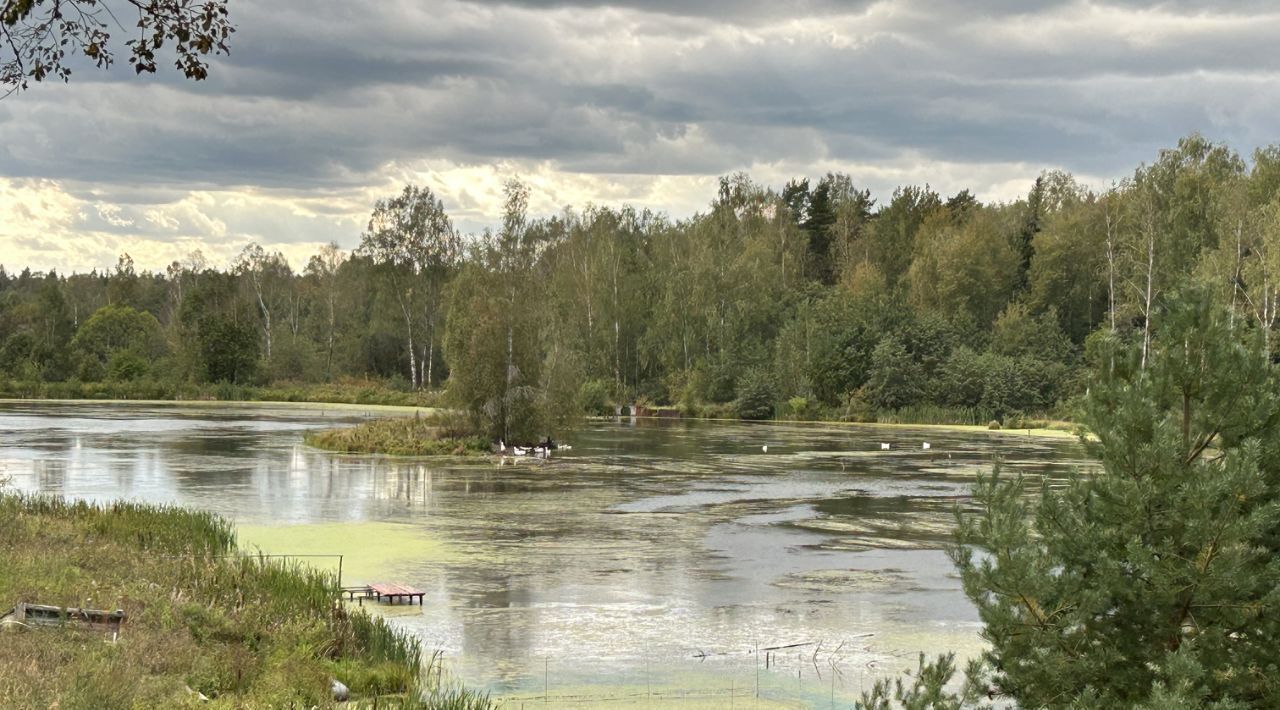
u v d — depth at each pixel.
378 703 16.02
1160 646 12.20
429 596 24.88
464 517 36.44
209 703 14.34
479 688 18.31
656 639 21.69
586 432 80.62
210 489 42.06
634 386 114.19
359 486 44.16
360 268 153.38
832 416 96.56
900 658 20.70
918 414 93.69
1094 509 12.94
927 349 99.38
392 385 123.81
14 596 17.38
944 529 35.50
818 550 31.58
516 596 25.08
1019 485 13.33
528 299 63.59
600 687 18.53
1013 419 87.56
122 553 22.44
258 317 148.50
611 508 39.25
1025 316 103.31
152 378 123.69
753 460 58.06
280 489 42.50
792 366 101.50
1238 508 11.97
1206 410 12.92
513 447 60.91
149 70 15.26
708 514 38.22
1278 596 11.59
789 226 136.50
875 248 136.25
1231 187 91.69
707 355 109.81
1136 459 12.71
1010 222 133.88
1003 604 12.52
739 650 21.03
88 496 39.03
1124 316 96.50
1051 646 12.30
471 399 62.16
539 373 63.28
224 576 21.36
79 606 17.44
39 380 120.12
